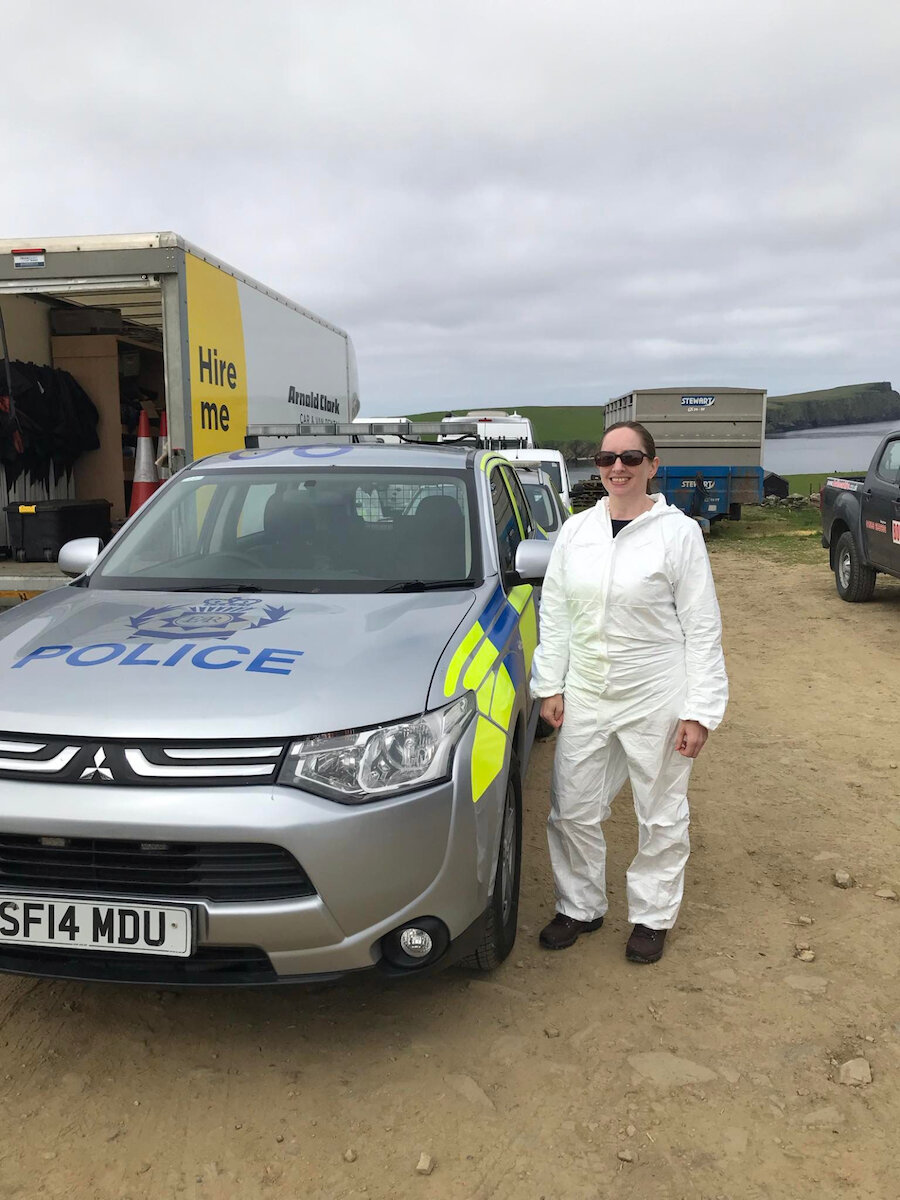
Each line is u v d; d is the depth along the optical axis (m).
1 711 2.55
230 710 2.51
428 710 2.64
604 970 3.26
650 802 3.24
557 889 3.46
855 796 4.93
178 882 2.45
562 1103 2.59
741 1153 2.40
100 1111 2.57
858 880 3.94
